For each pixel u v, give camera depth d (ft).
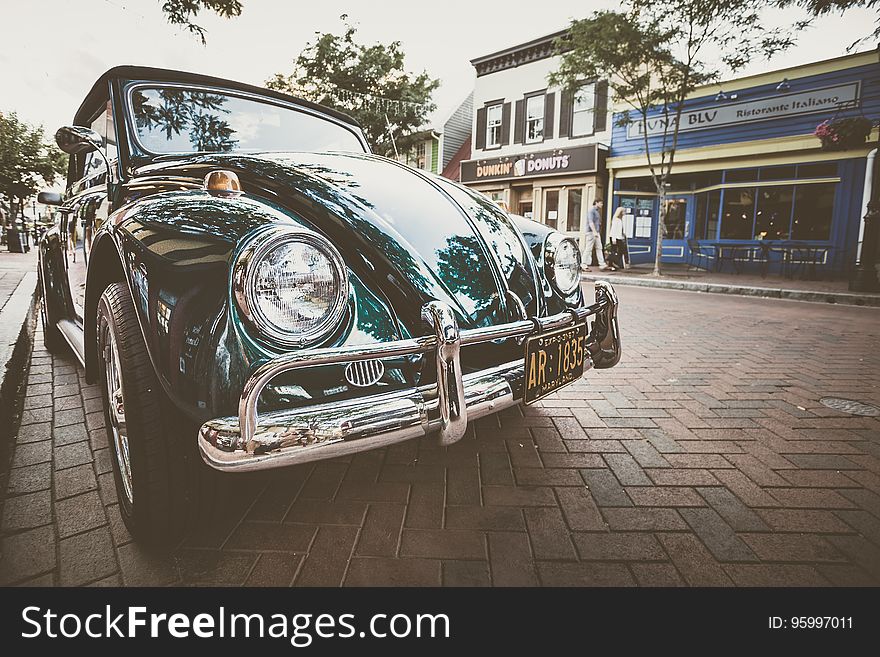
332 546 5.90
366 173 7.23
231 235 4.69
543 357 6.53
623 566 5.58
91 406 10.09
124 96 8.39
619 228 46.14
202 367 4.50
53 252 11.88
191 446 5.45
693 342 17.04
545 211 55.83
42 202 11.96
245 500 6.89
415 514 6.58
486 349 6.41
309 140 10.08
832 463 7.99
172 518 5.46
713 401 10.93
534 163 54.80
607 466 7.91
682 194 49.08
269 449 4.17
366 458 8.13
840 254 38.99
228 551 5.79
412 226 6.36
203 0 16.87
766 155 42.06
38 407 10.02
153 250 5.24
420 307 5.57
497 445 8.66
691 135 45.55
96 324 6.88
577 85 42.60
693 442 8.80
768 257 39.93
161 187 6.91
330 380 4.85
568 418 9.92
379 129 60.70
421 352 5.13
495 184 59.72
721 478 7.52
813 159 39.70
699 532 6.18
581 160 51.03
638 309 24.61
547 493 7.11
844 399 11.06
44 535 5.99
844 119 32.94
